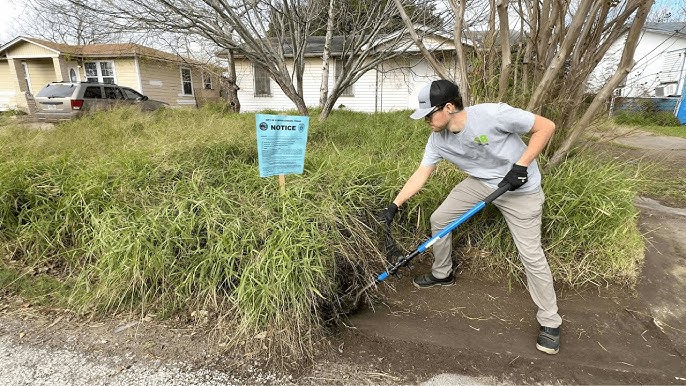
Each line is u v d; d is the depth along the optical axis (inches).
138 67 617.3
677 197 175.0
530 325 95.7
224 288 96.0
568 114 136.0
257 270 88.9
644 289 107.5
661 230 139.3
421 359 83.5
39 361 79.9
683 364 82.6
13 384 74.0
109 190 124.8
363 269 106.0
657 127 434.6
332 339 89.4
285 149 105.9
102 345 85.0
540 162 129.6
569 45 111.7
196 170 127.0
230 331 87.8
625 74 112.3
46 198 127.1
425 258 123.5
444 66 162.7
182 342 86.0
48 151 167.3
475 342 89.1
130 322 92.6
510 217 89.6
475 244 123.1
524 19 137.9
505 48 122.3
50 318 93.9
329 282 94.3
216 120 236.8
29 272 112.0
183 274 96.4
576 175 122.5
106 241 103.1
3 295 102.2
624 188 121.0
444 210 101.7
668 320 96.3
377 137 195.3
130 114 289.7
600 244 114.2
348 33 318.3
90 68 645.9
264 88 570.6
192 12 239.1
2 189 125.1
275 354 82.3
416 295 108.0
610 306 101.6
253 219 104.2
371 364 81.9
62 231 120.6
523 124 79.3
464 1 130.3
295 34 283.7
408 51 339.9
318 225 102.9
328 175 126.4
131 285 96.4
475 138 84.0
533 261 86.3
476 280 114.5
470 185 97.0
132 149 151.6
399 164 140.1
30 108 609.9
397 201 102.0
